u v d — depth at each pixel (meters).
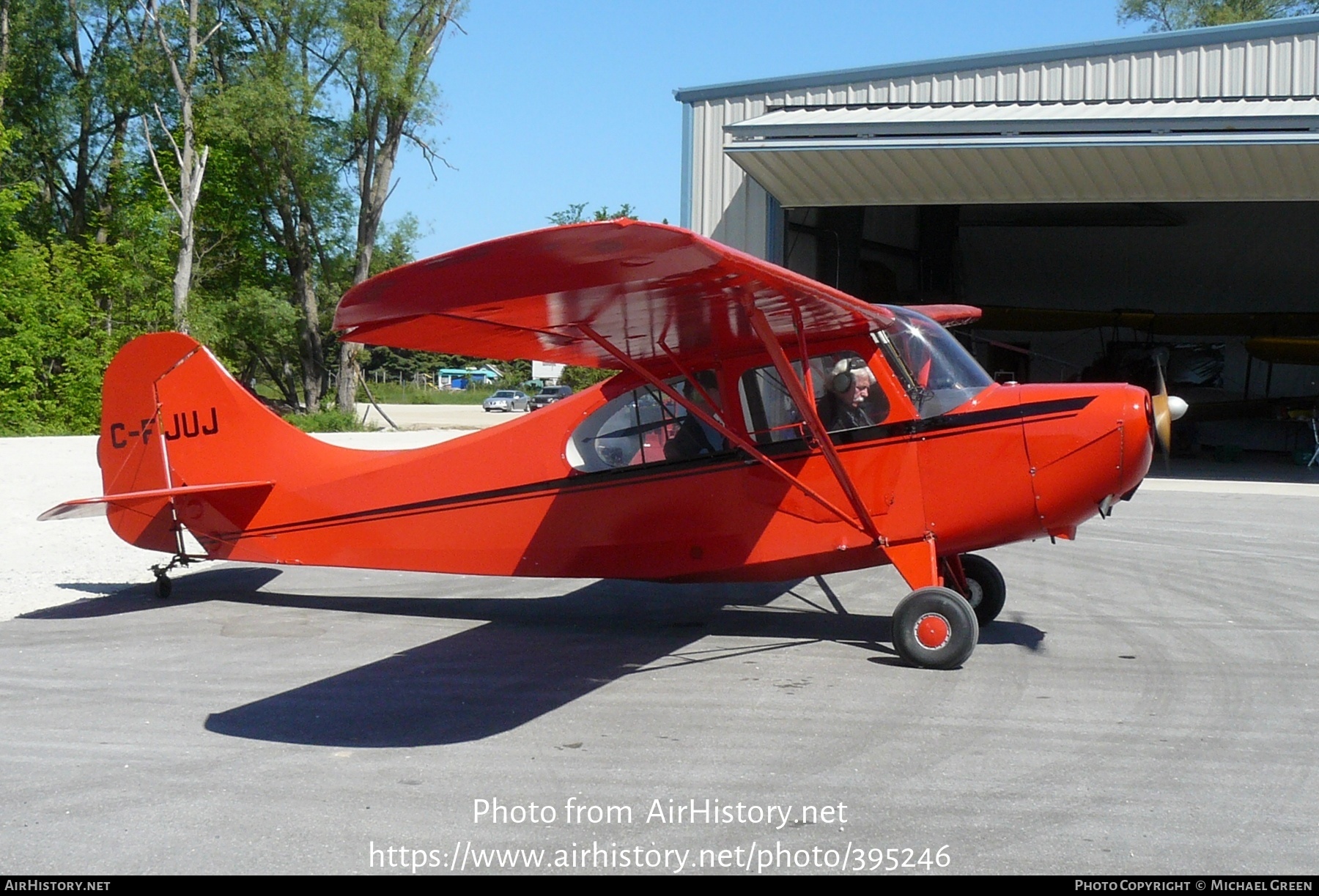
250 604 7.24
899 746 4.09
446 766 3.93
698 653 5.73
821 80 17.34
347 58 31.64
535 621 6.64
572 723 4.45
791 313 5.06
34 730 4.41
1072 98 16.19
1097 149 13.97
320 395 33.91
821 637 6.10
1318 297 24.12
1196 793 3.57
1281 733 4.22
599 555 6.18
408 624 6.56
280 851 3.18
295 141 30.69
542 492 6.26
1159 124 13.41
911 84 17.02
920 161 15.07
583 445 6.17
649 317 4.95
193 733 4.36
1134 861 3.04
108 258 28.75
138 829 3.36
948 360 5.71
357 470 6.78
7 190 27.42
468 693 4.95
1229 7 43.28
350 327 4.62
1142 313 23.45
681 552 5.99
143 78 30.42
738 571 5.91
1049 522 5.41
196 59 29.11
